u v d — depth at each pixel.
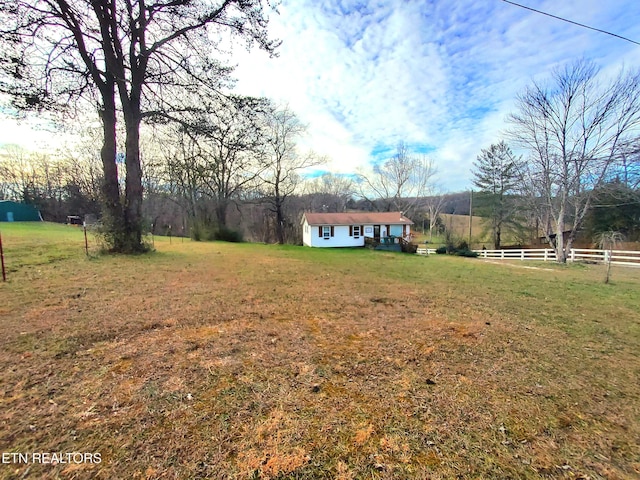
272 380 2.35
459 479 1.46
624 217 20.56
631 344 3.39
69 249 9.48
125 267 7.13
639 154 14.20
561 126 15.93
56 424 1.76
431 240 35.78
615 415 2.02
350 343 3.16
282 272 7.70
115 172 9.09
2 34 6.88
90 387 2.17
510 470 1.52
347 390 2.23
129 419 1.83
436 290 6.24
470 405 2.08
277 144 26.30
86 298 4.43
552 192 17.39
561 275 10.27
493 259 19.22
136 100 9.26
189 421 1.83
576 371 2.67
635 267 13.82
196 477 1.44
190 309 4.12
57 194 33.72
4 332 3.10
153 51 9.18
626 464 1.58
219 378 2.36
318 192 40.69
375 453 1.62
